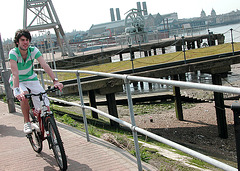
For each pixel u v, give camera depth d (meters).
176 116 17.83
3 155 4.69
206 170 4.98
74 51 45.75
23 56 3.83
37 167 4.05
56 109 11.59
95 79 15.54
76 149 4.55
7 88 7.97
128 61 21.36
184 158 5.80
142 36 42.00
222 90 1.79
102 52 32.19
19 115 7.67
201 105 20.50
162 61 18.33
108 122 15.15
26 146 5.04
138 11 41.69
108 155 4.17
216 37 39.47
